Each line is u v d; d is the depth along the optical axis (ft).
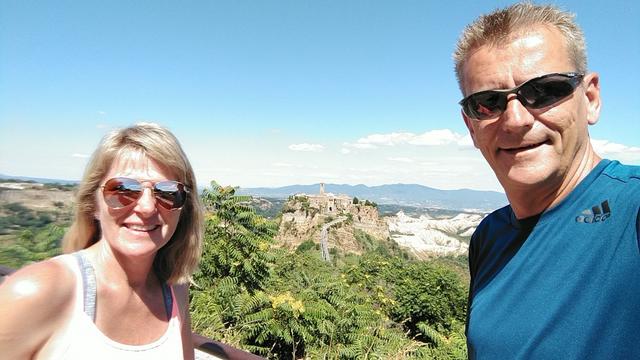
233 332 6.28
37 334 1.83
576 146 1.81
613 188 1.61
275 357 6.34
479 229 2.25
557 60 1.82
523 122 1.79
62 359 1.90
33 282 1.84
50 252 6.18
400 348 6.82
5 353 1.74
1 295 1.79
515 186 1.87
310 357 6.22
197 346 3.29
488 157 2.01
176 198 2.40
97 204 2.37
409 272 18.76
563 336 1.48
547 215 1.79
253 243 8.58
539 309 1.59
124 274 2.24
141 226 2.25
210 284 7.76
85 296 2.01
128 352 2.13
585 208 1.65
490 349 1.73
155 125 2.41
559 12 1.89
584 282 1.50
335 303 7.84
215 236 8.63
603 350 1.39
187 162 2.54
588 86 1.91
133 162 2.30
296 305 6.57
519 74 1.83
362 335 6.83
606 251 1.49
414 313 14.35
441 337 8.24
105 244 2.23
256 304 6.84
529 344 1.57
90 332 1.99
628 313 1.37
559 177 1.79
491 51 1.91
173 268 2.64
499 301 1.78
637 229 1.43
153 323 2.39
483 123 1.94
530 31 1.85
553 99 1.78
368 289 15.84
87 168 2.35
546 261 1.67
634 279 1.39
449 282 16.76
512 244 1.91
